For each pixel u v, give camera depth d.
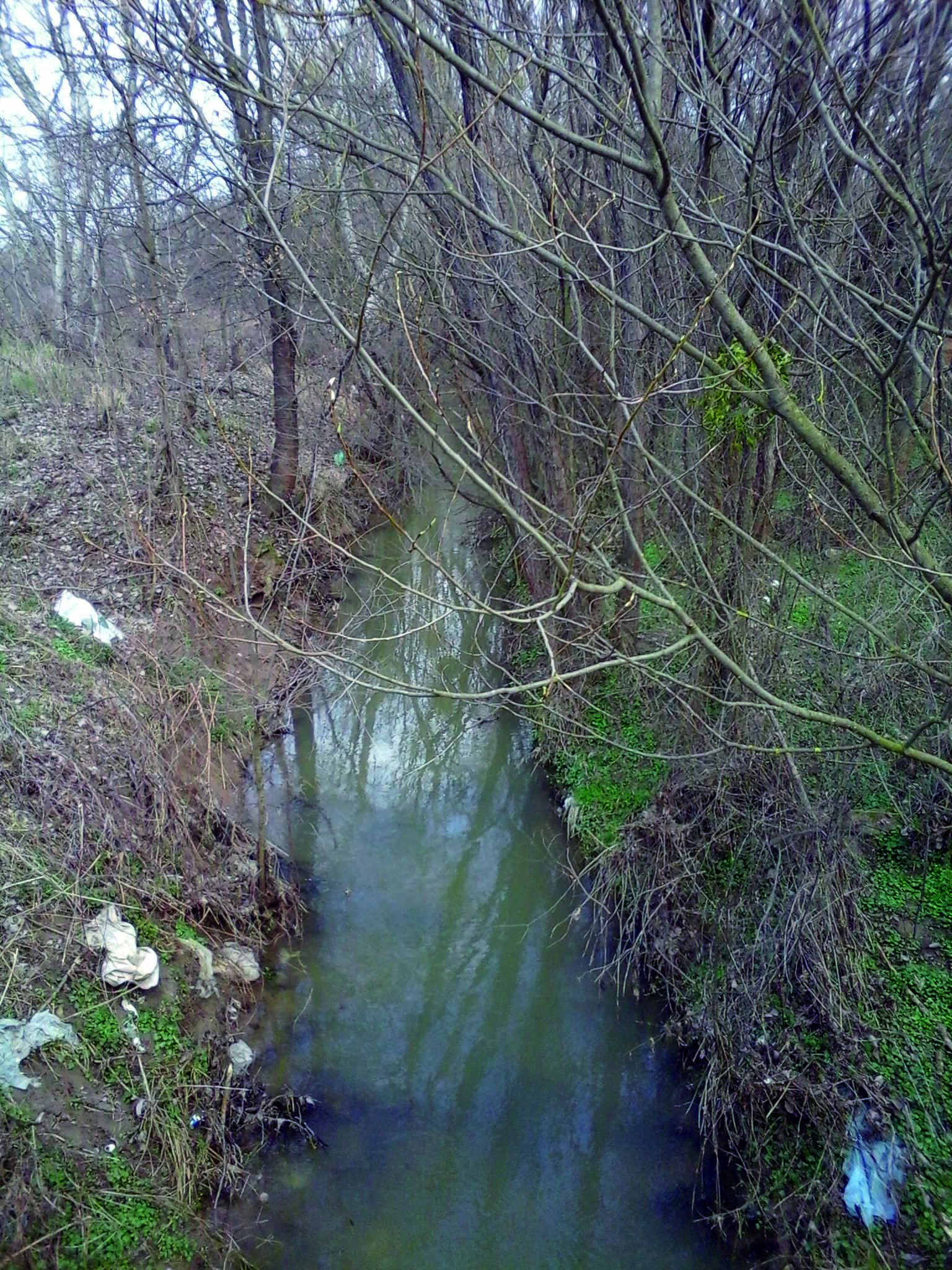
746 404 4.75
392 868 7.86
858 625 6.16
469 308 7.98
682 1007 5.96
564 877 7.62
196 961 5.82
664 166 3.26
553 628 8.88
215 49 5.27
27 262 15.74
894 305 4.89
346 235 9.99
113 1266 4.09
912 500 5.65
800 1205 4.61
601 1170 5.25
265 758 8.76
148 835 6.26
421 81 3.44
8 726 6.21
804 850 5.46
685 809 6.72
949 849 5.86
